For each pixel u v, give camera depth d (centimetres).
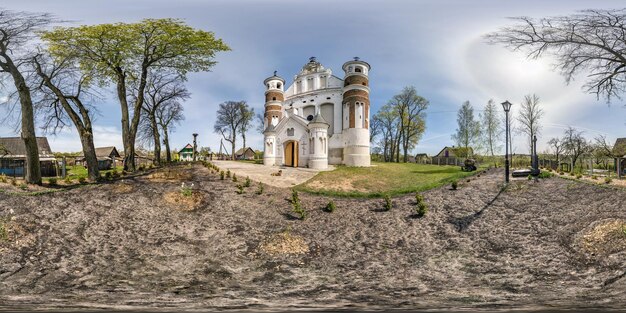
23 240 1138
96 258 1085
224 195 1939
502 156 4678
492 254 1164
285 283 956
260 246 1276
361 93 3888
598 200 1512
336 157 4122
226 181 2308
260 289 902
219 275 1012
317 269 1088
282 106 4716
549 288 862
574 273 949
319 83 4438
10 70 1841
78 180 2077
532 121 4147
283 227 1497
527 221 1425
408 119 5816
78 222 1362
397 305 764
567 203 1563
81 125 2192
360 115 3856
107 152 5909
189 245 1259
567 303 743
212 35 2658
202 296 831
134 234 1323
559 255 1081
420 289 900
